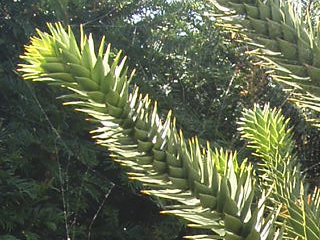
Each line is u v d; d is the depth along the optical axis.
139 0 8.55
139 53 8.38
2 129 6.39
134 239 7.27
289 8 1.64
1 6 7.16
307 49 1.59
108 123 1.63
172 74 8.90
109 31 8.12
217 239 1.55
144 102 1.68
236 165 2.24
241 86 8.66
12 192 6.03
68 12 7.76
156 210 7.55
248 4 1.63
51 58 1.56
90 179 6.82
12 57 7.23
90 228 6.93
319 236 1.75
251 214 1.52
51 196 6.74
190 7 8.98
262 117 2.70
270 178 2.45
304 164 6.61
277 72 1.64
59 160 6.95
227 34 8.74
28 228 6.18
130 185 6.80
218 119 8.16
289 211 1.90
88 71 1.58
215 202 1.54
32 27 7.22
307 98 1.64
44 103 6.76
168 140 1.62
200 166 1.61
